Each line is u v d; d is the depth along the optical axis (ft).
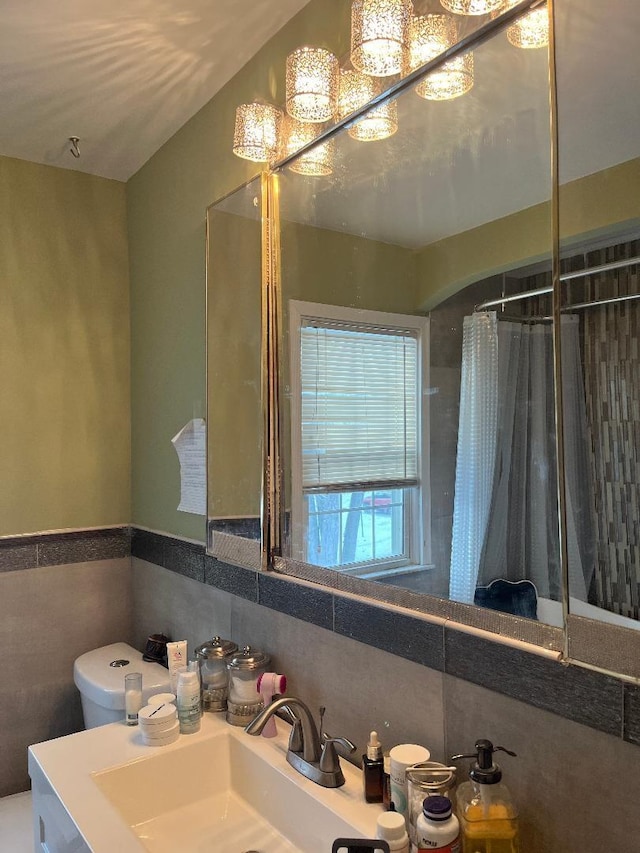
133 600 7.83
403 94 4.07
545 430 3.13
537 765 3.08
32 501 7.35
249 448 5.39
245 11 4.95
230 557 5.59
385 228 4.23
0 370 7.19
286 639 4.92
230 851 4.05
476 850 2.97
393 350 4.12
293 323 4.99
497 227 3.46
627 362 2.79
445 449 3.72
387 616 3.98
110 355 7.89
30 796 7.05
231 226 5.72
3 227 7.25
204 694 5.16
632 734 2.70
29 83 5.82
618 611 2.75
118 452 7.91
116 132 6.81
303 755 4.17
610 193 2.87
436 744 3.63
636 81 2.79
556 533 3.05
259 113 5.12
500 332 3.42
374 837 3.38
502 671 3.26
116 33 5.13
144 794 4.33
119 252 7.98
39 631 7.35
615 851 2.77
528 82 3.29
